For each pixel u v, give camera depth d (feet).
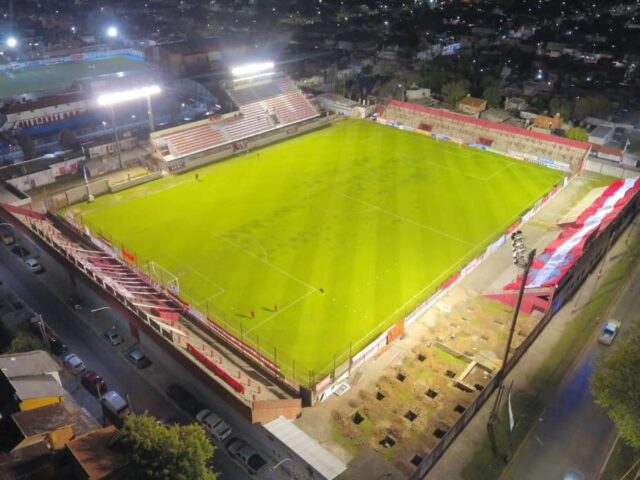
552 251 230.07
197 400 165.37
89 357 183.21
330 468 132.67
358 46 608.19
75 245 234.58
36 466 132.26
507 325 195.52
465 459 146.30
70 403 155.22
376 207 279.08
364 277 221.05
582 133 342.03
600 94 421.59
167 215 269.64
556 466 145.07
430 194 294.66
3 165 325.62
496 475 142.10
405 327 194.08
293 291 212.02
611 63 514.27
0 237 252.21
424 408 162.09
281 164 332.60
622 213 247.91
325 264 229.25
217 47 496.23
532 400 165.68
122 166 320.70
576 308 206.49
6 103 403.13
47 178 302.86
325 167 328.29
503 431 154.71
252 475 142.61
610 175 321.52
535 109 416.67
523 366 178.70
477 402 158.71
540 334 192.75
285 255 235.61
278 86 414.62
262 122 386.52
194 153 342.64
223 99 392.47
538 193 297.33
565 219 268.00
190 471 120.06
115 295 190.39
